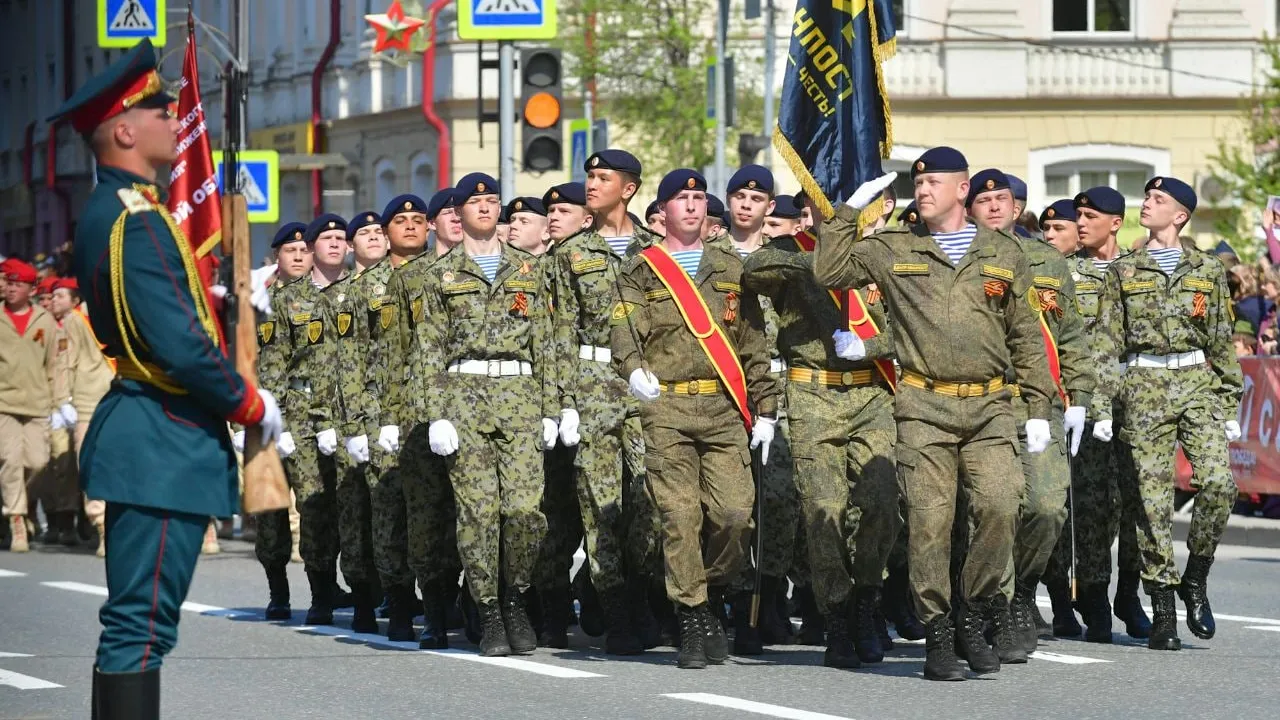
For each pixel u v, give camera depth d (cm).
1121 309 2697
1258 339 4541
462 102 8475
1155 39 8612
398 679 2409
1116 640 2758
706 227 2981
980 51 8619
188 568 1648
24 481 4425
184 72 2903
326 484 3048
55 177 13512
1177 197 2692
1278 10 8619
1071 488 2772
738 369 2450
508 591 2647
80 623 3002
